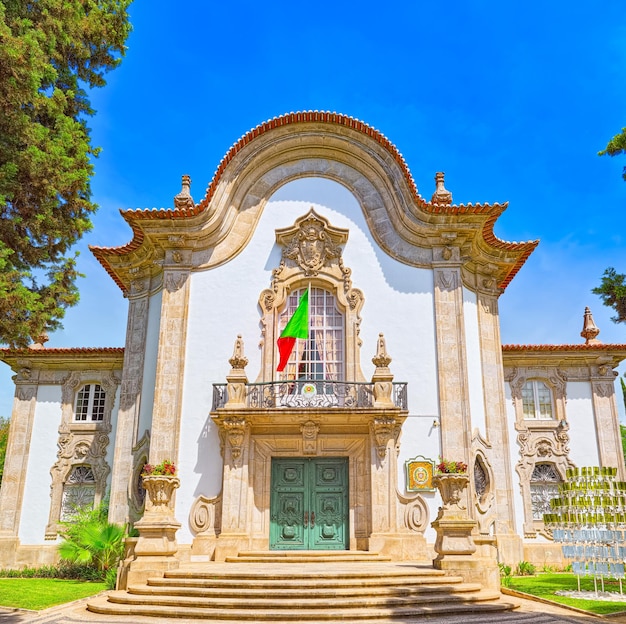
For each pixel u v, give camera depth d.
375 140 18.48
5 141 10.83
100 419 21.52
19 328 10.79
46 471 20.83
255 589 11.36
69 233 11.81
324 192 18.55
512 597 12.41
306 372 17.33
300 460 16.48
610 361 21.62
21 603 11.91
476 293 18.66
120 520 17.14
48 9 11.47
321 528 15.96
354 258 17.95
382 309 17.44
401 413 15.84
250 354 17.28
